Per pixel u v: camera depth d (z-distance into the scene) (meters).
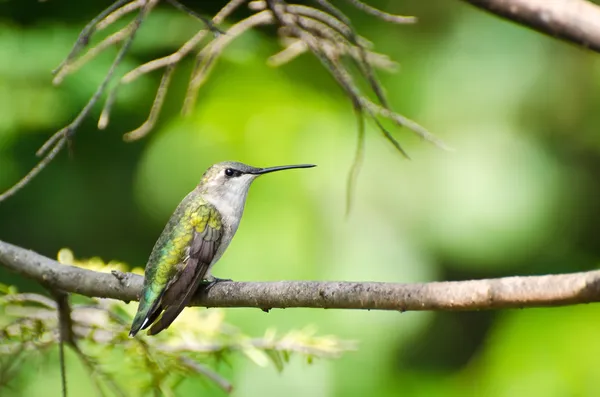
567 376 10.68
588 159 12.11
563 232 11.67
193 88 6.44
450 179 11.31
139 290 7.05
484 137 11.52
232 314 10.61
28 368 7.86
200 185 8.41
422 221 11.20
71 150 5.56
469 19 11.97
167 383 7.27
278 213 10.57
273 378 10.64
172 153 10.80
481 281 4.80
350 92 5.64
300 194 10.64
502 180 11.35
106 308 7.42
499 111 11.66
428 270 11.02
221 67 11.04
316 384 10.67
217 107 10.75
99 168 11.68
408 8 12.11
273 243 10.52
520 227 11.28
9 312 7.14
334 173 10.78
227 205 8.28
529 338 10.97
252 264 10.51
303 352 7.11
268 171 8.56
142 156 11.45
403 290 5.12
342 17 5.71
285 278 10.51
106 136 11.50
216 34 5.48
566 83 12.01
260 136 10.69
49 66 10.44
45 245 11.75
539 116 11.80
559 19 4.20
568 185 11.65
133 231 11.80
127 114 11.31
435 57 11.88
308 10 5.82
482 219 11.24
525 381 10.84
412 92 11.68
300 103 10.88
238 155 10.64
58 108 10.52
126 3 5.60
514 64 11.75
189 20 11.03
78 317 7.14
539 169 11.49
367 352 10.77
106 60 10.51
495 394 10.95
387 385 10.78
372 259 10.76
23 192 11.46
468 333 12.14
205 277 7.91
